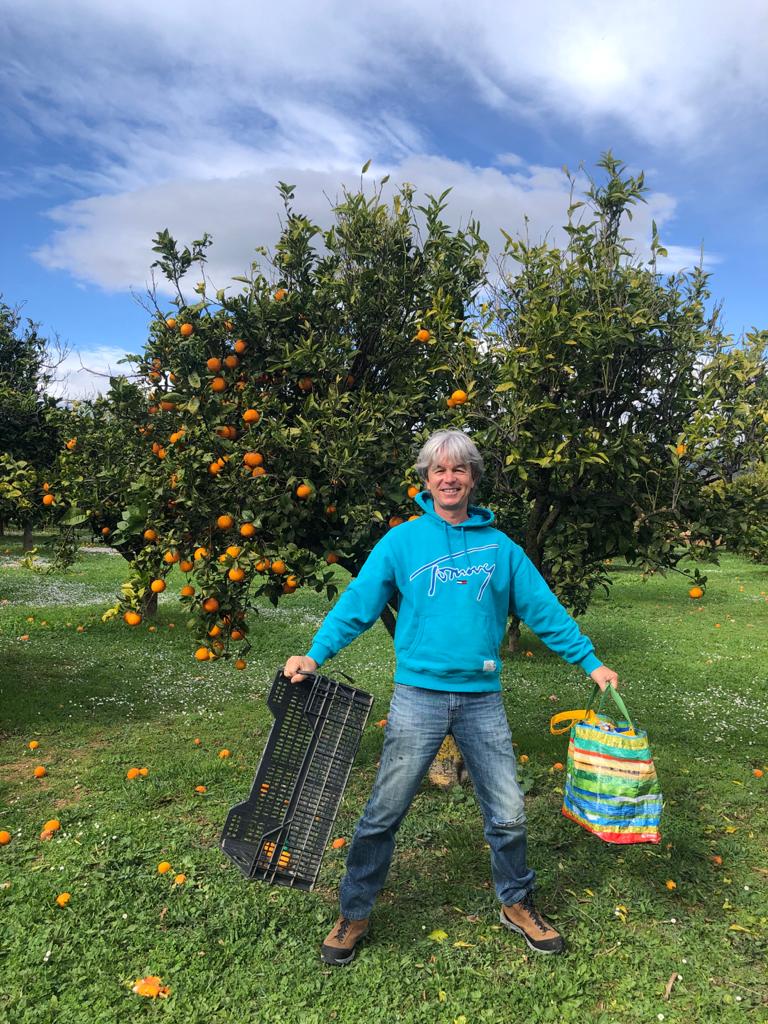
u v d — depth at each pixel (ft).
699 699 24.79
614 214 13.97
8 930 9.74
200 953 9.29
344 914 9.20
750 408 12.67
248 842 8.85
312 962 9.14
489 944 9.50
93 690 23.88
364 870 9.03
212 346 13.83
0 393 50.14
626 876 11.27
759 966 9.14
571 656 9.20
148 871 11.47
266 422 13.14
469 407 13.37
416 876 11.40
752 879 11.39
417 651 8.78
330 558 13.30
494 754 8.87
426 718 8.72
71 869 11.51
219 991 8.57
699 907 10.53
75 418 23.93
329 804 8.93
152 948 9.43
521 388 12.80
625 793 8.84
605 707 23.39
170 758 17.60
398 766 8.78
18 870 11.57
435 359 14.23
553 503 15.11
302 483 12.66
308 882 8.87
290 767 8.95
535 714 22.39
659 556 14.06
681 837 12.67
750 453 13.37
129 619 13.29
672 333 13.56
